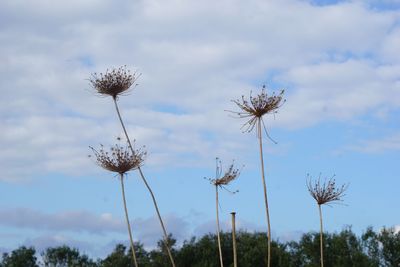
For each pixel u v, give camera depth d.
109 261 69.69
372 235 62.22
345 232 62.34
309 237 62.31
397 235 61.66
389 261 61.03
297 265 63.03
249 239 65.69
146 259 67.81
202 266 61.97
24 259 79.31
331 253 60.66
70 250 80.38
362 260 58.50
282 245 65.38
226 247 65.19
